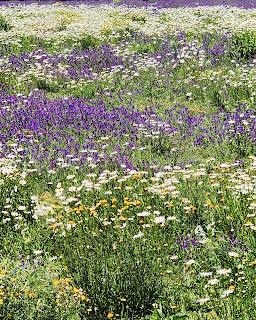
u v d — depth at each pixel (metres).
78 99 14.98
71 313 6.00
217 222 7.78
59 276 6.70
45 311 5.78
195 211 8.09
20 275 6.55
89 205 8.69
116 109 13.78
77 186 9.33
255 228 7.10
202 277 6.52
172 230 7.73
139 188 9.02
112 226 7.90
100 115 13.09
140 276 6.28
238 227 7.47
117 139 11.84
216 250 6.94
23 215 8.45
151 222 7.93
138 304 6.10
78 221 8.07
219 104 14.13
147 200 8.51
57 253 7.30
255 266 6.45
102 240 7.47
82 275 6.30
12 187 9.00
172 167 10.23
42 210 8.23
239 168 9.82
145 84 16.09
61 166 10.09
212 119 12.86
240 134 11.48
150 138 11.68
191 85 15.73
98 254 7.08
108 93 15.25
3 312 5.68
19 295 5.93
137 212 8.22
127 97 15.16
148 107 14.27
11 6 34.88
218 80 15.64
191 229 7.73
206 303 6.02
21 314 5.66
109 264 6.79
